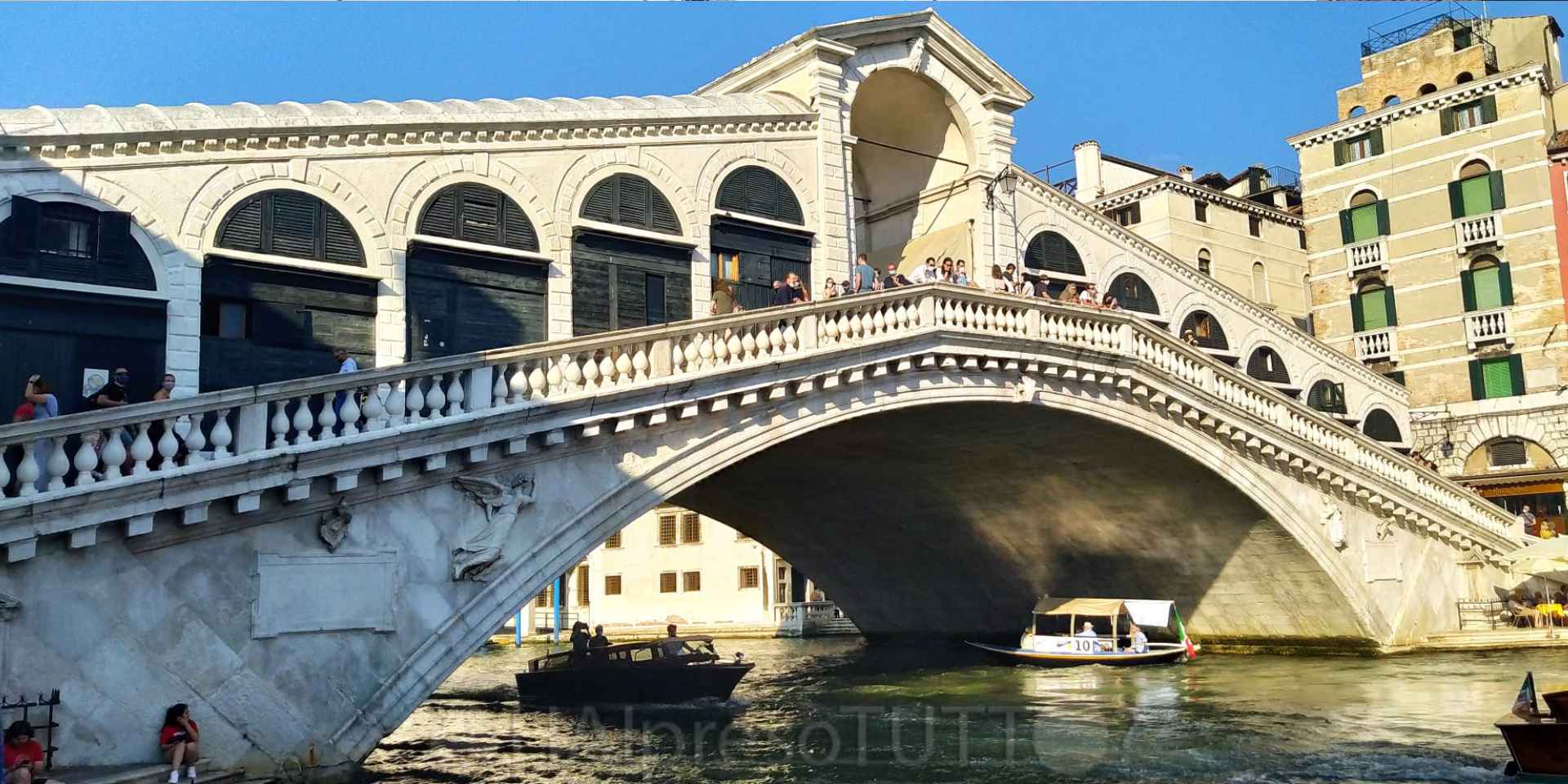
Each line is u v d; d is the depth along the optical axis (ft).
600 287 57.77
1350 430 78.69
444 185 53.72
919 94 74.84
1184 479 73.56
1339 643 79.92
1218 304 89.66
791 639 122.52
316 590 41.16
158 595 38.42
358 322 51.03
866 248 81.30
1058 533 86.07
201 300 47.55
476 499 44.60
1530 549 81.25
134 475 37.11
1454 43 109.70
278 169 49.62
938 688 69.21
